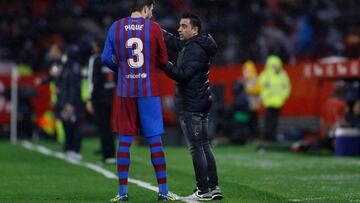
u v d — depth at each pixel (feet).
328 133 194.80
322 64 173.47
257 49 279.49
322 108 220.23
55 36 289.74
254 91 223.92
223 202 83.10
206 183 84.84
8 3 298.76
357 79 174.29
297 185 103.86
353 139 169.07
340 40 284.82
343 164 144.36
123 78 81.30
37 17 296.10
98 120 144.15
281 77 202.69
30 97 241.35
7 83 245.04
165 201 82.38
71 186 102.68
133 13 81.97
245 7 298.56
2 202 83.35
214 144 206.69
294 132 225.56
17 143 219.00
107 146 144.05
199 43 82.99
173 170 129.90
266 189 98.27
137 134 82.43
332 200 85.61
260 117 234.99
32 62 282.36
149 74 80.94
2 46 289.74
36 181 110.11
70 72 162.20
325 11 308.19
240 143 214.69
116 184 105.40
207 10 296.92
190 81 83.51
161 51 80.89
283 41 288.10
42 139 240.32
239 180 111.75
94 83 142.10
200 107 83.92
